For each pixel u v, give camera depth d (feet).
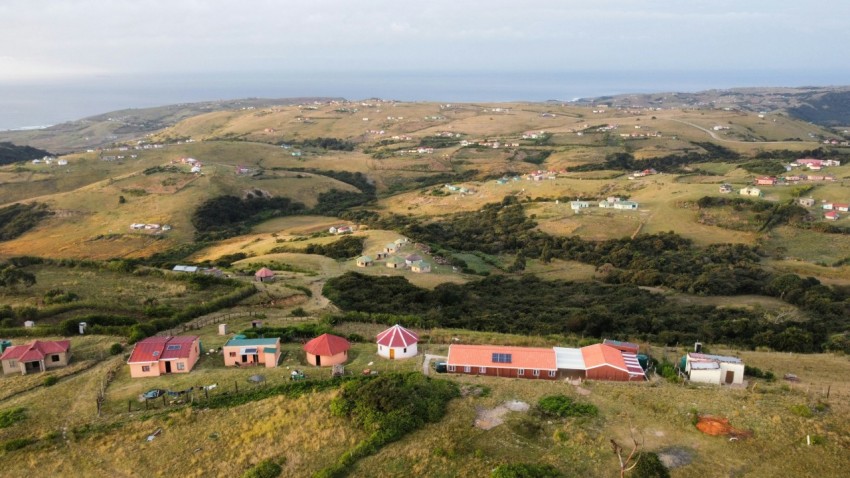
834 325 272.51
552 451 126.93
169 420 146.41
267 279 335.47
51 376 174.50
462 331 232.12
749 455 124.26
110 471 128.77
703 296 341.62
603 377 168.55
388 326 240.94
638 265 406.82
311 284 331.16
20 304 254.06
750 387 163.94
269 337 207.72
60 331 215.51
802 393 156.56
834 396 155.43
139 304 260.83
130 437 139.95
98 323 226.38
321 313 260.01
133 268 323.57
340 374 171.22
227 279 309.83
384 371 173.99
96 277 314.55
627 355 178.19
